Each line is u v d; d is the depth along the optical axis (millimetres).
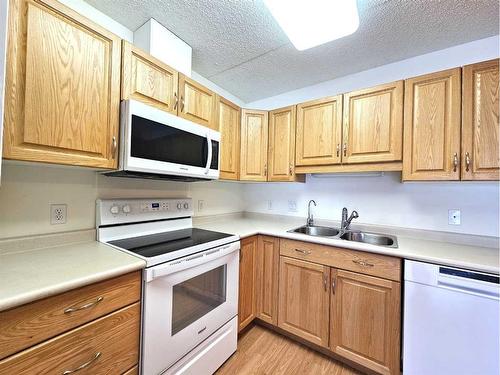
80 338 900
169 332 1209
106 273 957
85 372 915
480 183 1604
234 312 1678
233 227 2111
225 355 1592
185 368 1297
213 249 1492
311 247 1729
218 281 1577
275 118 2254
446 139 1433
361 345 1510
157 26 1523
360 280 1521
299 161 2080
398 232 1900
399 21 1465
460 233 1658
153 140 1333
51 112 996
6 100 878
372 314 1477
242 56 1897
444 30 1544
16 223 1170
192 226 2090
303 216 2424
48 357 818
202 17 1477
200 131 1642
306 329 1733
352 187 2143
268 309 1930
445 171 1434
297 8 1236
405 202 1886
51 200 1282
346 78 2199
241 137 2227
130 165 1216
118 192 1587
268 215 2656
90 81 1124
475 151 1342
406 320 1350
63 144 1033
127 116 1218
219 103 1968
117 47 1231
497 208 1548
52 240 1279
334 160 1888
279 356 1676
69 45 1049
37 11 952
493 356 1142
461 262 1215
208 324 1450
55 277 888
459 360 1213
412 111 1550
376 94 1707
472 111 1354
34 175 1224
